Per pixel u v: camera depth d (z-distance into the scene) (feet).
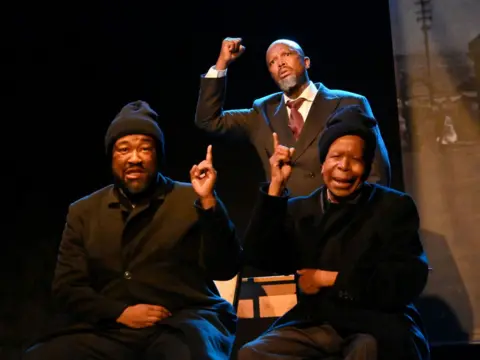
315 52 11.77
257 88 11.87
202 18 11.95
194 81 11.88
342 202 7.36
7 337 11.37
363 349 6.50
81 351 7.13
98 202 7.91
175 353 6.75
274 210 7.06
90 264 7.66
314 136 9.28
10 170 11.72
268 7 11.89
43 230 11.60
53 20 11.94
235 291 9.38
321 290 7.19
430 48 11.41
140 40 11.94
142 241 7.61
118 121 7.70
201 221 7.11
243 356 6.80
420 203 11.17
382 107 11.57
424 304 10.95
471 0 11.38
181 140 11.84
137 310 7.29
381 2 11.71
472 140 11.16
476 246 10.95
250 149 11.80
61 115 11.82
